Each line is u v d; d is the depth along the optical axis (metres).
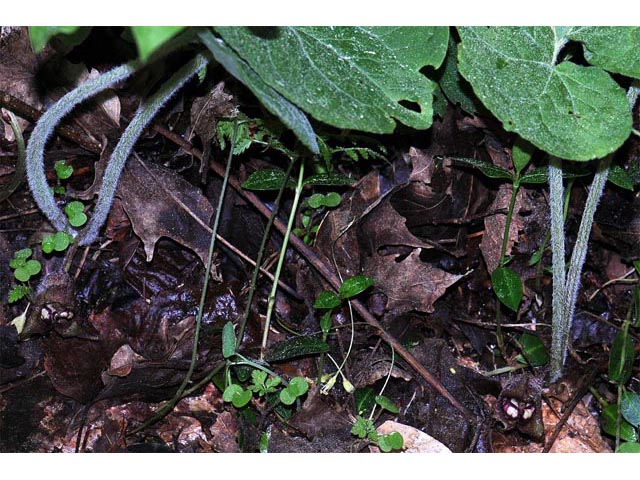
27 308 0.45
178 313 0.47
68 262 0.46
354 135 0.46
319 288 0.48
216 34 0.37
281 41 0.36
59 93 0.48
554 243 0.42
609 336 0.48
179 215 0.48
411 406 0.45
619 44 0.36
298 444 0.43
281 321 0.47
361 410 0.45
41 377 0.44
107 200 0.45
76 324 0.45
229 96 0.45
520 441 0.45
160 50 0.37
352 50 0.37
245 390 0.44
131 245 0.48
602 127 0.35
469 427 0.44
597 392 0.46
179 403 0.44
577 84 0.36
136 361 0.43
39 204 0.45
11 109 0.47
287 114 0.35
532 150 0.43
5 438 0.42
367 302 0.48
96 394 0.43
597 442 0.45
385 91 0.36
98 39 0.48
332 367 0.46
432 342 0.47
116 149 0.43
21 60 0.47
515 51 0.36
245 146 0.45
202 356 0.45
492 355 0.48
